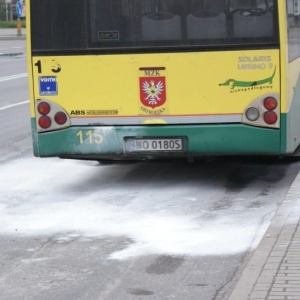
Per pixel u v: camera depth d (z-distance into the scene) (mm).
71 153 15430
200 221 13195
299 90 16391
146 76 15008
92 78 15188
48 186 16391
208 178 16734
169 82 14953
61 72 15273
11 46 71812
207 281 10133
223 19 14750
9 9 103188
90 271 10688
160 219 13375
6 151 21000
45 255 11508
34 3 15281
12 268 10922
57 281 10305
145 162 18688
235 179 16594
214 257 11156
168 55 14922
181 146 15086
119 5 15039
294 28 15750
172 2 14875
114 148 15266
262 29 14664
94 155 15406
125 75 15070
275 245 10867
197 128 14953
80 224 13195
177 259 11102
